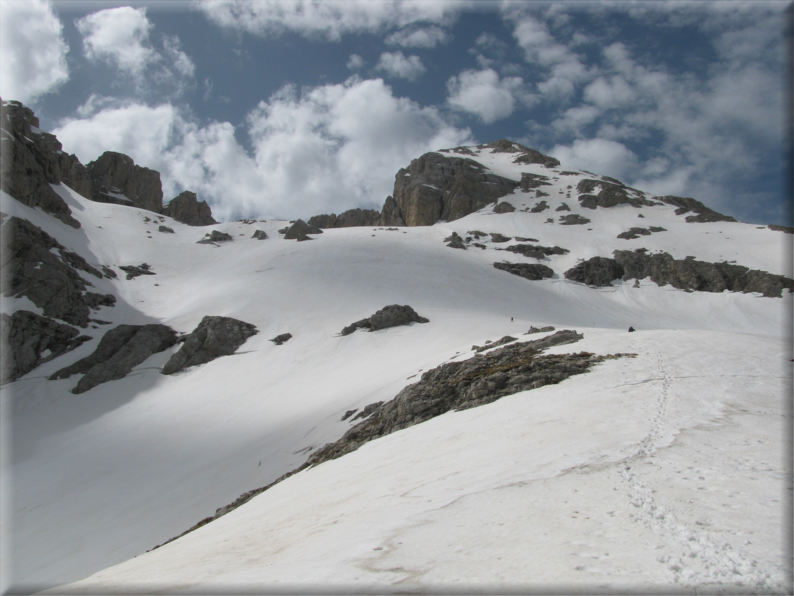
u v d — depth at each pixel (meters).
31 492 36.41
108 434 48.84
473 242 134.00
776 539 6.00
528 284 109.56
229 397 54.84
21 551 27.81
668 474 8.73
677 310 103.50
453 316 71.94
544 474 9.61
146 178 166.25
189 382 62.12
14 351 67.06
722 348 22.53
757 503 7.14
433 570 6.19
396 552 7.05
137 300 89.94
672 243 126.38
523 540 6.79
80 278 86.56
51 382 64.19
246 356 66.69
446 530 7.63
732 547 5.88
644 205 156.50
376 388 39.72
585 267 118.06
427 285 95.25
